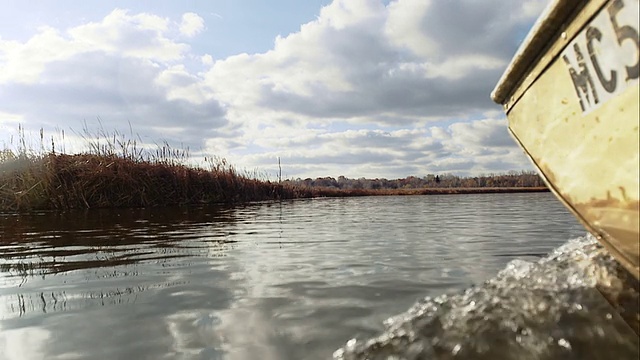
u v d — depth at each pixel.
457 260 3.70
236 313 2.31
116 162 12.19
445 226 6.65
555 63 1.66
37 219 8.45
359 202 17.64
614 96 1.40
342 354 1.74
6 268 3.59
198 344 1.89
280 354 1.76
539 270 2.25
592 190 1.64
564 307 1.79
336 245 4.72
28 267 3.62
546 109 1.80
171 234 5.90
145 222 7.82
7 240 5.36
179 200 13.57
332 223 7.51
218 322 2.18
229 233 6.02
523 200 17.16
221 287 2.88
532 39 1.69
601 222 1.65
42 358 1.79
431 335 1.78
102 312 2.37
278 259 3.90
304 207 13.29
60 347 1.90
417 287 2.78
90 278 3.20
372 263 3.63
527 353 1.55
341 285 2.88
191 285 2.95
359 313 2.26
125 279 3.15
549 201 15.91
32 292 2.80
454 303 2.06
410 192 36.62
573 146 1.68
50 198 10.88
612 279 1.90
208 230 6.43
